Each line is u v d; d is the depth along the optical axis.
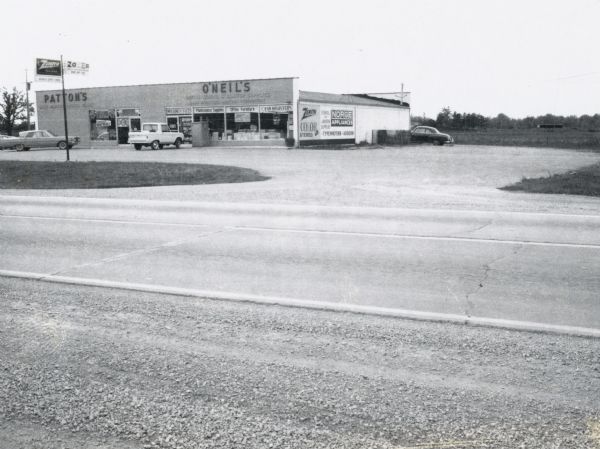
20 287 6.56
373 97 57.62
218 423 3.42
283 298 5.98
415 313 5.43
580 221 11.02
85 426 3.43
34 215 12.52
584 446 3.12
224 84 42.06
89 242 9.30
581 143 54.47
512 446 3.13
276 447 3.16
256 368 4.19
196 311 5.57
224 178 20.34
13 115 59.50
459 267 7.30
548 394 3.72
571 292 6.12
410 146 47.72
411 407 3.57
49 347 4.66
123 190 17.73
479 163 27.88
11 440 3.30
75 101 47.88
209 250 8.52
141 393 3.82
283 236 9.61
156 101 44.69
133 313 5.53
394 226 10.57
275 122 40.91
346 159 30.30
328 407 3.59
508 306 5.64
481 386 3.85
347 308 5.61
